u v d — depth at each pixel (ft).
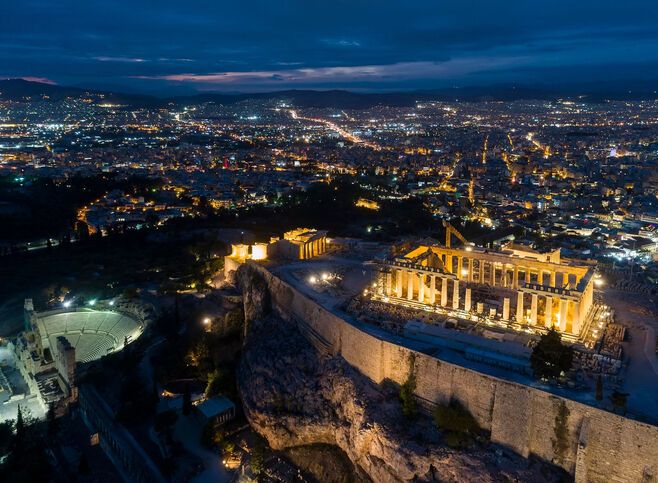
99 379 634.84
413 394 488.02
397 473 445.78
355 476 494.59
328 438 532.73
